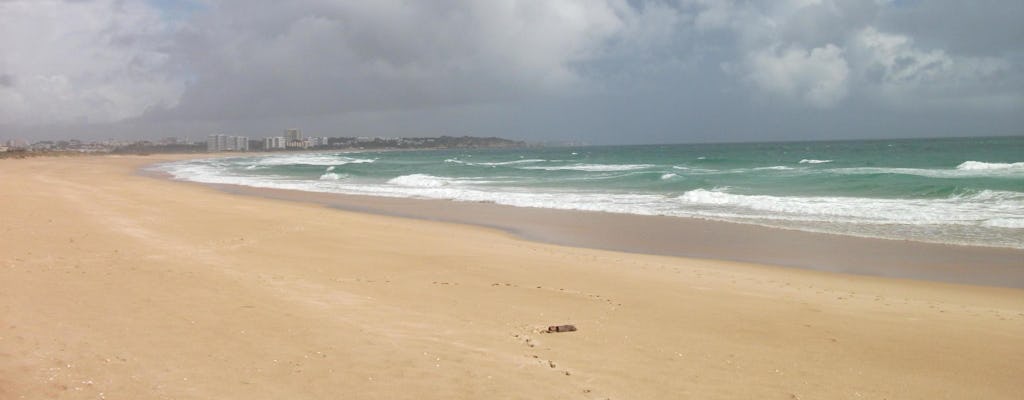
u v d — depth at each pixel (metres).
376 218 20.42
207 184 39.25
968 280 11.29
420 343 6.62
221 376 5.51
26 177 41.47
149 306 7.80
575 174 43.47
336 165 68.19
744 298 9.49
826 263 12.95
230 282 9.38
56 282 8.97
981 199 21.56
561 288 9.90
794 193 26.05
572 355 6.45
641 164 57.50
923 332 7.69
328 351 6.25
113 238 13.76
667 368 6.17
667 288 10.12
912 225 17.27
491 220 20.39
